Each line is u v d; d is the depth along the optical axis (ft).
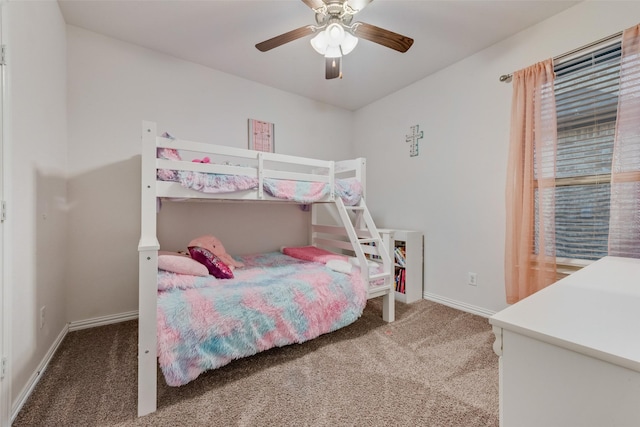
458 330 7.31
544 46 6.82
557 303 2.51
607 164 5.97
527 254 6.70
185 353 4.56
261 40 7.76
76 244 7.30
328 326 6.37
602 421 1.66
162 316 4.70
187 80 8.84
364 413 4.38
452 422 4.18
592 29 6.08
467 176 8.55
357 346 6.51
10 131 4.21
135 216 8.05
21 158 4.62
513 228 6.98
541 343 1.90
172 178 5.58
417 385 5.06
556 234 6.70
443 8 6.39
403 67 9.11
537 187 6.70
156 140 5.31
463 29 7.17
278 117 10.78
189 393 4.86
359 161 8.71
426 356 6.05
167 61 8.50
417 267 9.68
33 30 5.09
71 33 7.15
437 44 7.83
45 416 4.27
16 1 4.46
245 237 10.12
